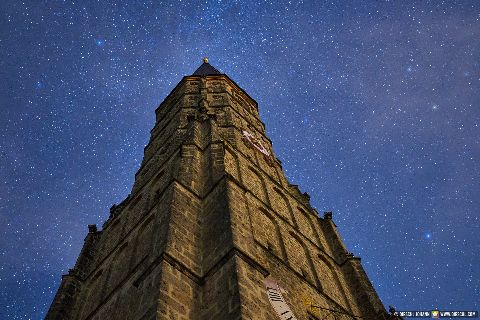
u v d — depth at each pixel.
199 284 16.62
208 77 49.47
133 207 30.33
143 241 23.23
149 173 33.66
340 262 29.94
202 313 15.41
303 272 24.33
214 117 33.25
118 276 22.91
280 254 23.81
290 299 20.03
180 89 48.62
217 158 25.92
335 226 33.91
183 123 37.75
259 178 31.41
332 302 23.89
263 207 27.00
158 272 15.92
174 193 21.25
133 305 18.45
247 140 36.56
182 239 18.42
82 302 25.06
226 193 21.00
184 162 25.73
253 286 15.73
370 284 27.78
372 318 25.09
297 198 34.50
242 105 47.38
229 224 18.62
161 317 13.98
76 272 27.20
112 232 30.22
